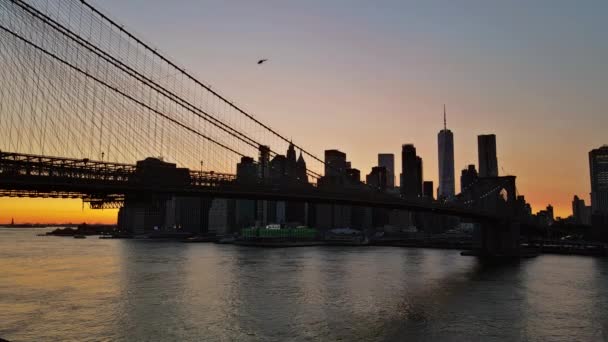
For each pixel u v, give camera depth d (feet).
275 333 109.50
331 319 123.24
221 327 114.32
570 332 112.47
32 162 91.50
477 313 132.16
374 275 225.35
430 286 185.68
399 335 108.47
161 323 118.11
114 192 109.70
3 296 156.25
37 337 105.70
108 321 119.96
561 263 305.94
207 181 129.90
